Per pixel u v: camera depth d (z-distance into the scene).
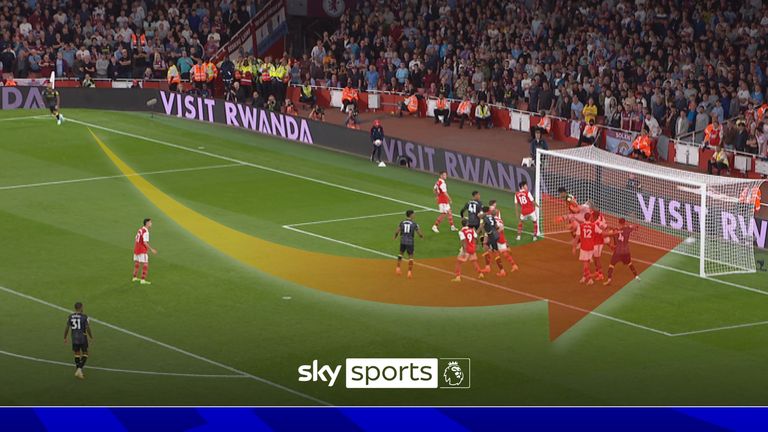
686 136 47.66
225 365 27.27
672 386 26.14
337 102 59.00
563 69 53.41
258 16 64.19
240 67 59.66
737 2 54.16
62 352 27.92
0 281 33.12
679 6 54.81
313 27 66.06
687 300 32.38
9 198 42.19
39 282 33.09
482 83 55.28
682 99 48.09
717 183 36.16
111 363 27.30
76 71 60.34
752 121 45.12
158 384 26.09
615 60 52.53
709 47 52.03
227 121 56.44
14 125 54.94
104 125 55.50
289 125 53.56
